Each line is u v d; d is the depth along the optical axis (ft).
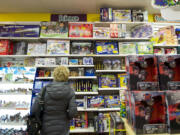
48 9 11.27
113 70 9.78
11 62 10.66
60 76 5.48
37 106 4.97
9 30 10.04
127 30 11.73
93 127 9.24
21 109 7.82
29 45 10.03
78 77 9.55
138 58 4.55
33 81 8.66
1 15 11.80
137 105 3.95
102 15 10.53
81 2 10.37
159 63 4.45
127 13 10.75
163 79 4.34
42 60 9.77
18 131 7.19
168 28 10.30
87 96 9.46
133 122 4.00
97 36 10.17
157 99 4.00
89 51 10.20
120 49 10.09
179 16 6.21
